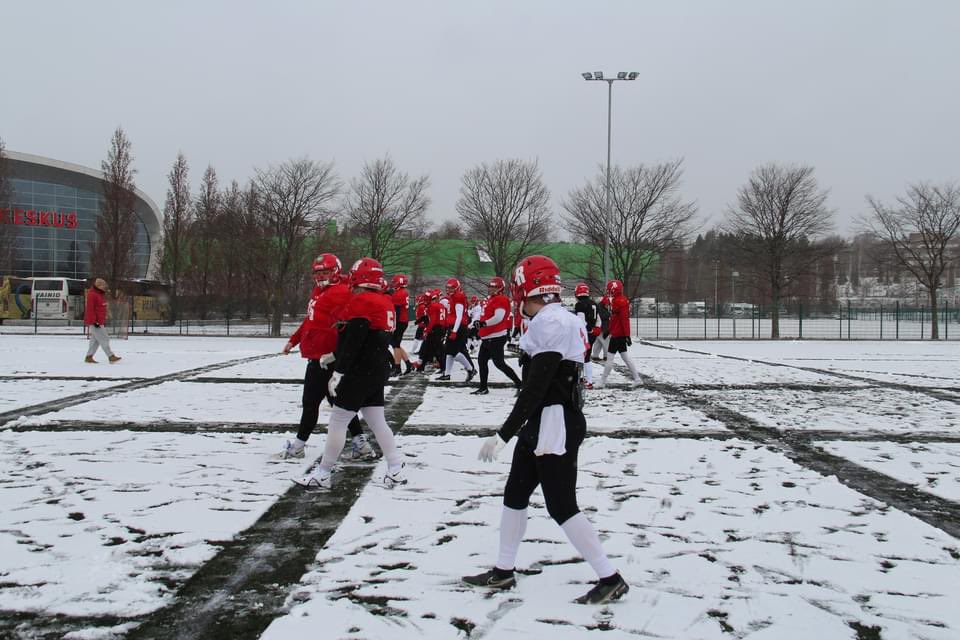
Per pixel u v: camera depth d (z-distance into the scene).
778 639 2.91
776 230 35.41
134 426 7.59
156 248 64.62
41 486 5.12
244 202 40.81
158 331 37.47
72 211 60.94
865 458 6.41
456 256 54.28
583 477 5.61
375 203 40.16
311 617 3.06
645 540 4.12
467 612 3.13
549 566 3.72
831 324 46.66
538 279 3.43
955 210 34.28
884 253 37.38
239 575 3.53
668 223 36.31
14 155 56.53
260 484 5.27
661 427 7.96
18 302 44.41
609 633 2.94
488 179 41.47
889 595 3.37
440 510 4.66
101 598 3.24
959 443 7.14
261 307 45.25
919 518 4.61
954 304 55.09
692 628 3.00
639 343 30.36
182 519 4.41
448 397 10.64
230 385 11.51
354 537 4.11
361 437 6.22
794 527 4.39
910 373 15.09
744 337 36.50
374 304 5.18
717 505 4.84
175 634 2.90
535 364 3.24
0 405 8.97
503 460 6.19
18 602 3.19
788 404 9.96
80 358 16.80
